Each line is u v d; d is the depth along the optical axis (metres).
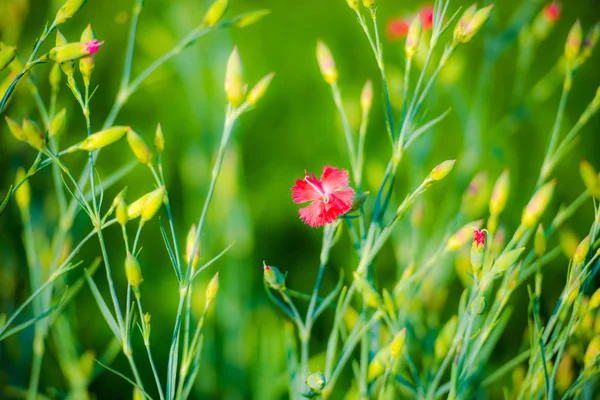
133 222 0.94
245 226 0.79
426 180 0.58
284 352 0.76
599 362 0.60
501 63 1.07
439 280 0.69
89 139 0.57
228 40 0.82
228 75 0.57
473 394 0.64
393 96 0.74
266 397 0.72
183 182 0.89
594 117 1.07
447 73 0.74
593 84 1.10
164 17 0.92
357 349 0.77
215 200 0.79
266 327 0.79
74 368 0.68
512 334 0.81
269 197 0.98
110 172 0.95
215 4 0.63
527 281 0.86
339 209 0.59
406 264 0.71
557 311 0.58
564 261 0.90
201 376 0.76
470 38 0.58
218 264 0.82
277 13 1.09
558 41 1.14
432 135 0.75
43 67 0.75
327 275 0.91
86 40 0.58
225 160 0.79
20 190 0.65
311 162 1.01
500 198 0.60
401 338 0.58
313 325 0.86
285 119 1.05
